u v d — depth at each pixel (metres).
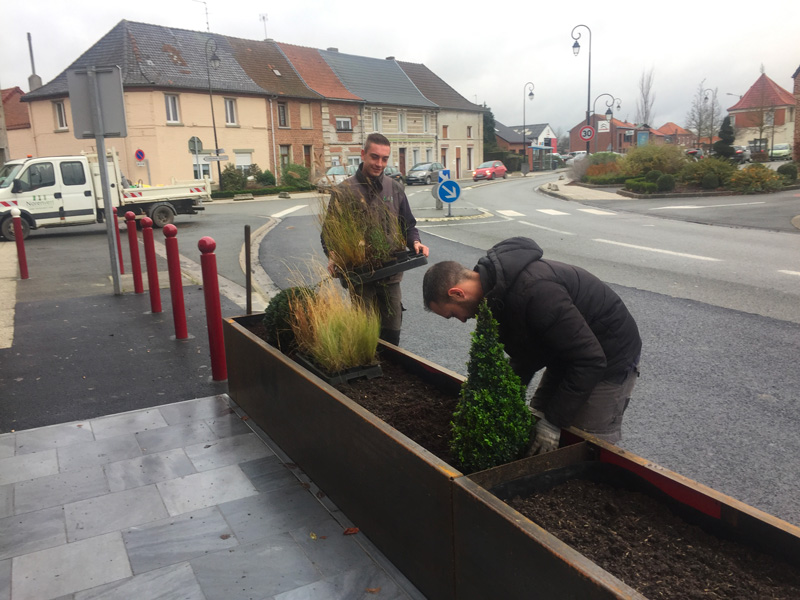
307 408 3.14
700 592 1.65
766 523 1.78
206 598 2.37
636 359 2.54
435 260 10.59
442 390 3.27
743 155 41.41
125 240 14.89
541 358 2.59
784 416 4.12
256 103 38.62
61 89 34.69
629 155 31.66
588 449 2.29
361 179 4.09
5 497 3.15
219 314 4.77
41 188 15.86
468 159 60.66
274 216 20.42
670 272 9.27
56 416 4.21
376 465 2.52
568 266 2.44
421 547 2.28
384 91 50.44
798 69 38.91
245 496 3.11
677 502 2.02
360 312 3.55
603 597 1.47
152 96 33.66
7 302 7.64
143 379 4.92
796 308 6.98
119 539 2.77
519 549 1.74
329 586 2.42
